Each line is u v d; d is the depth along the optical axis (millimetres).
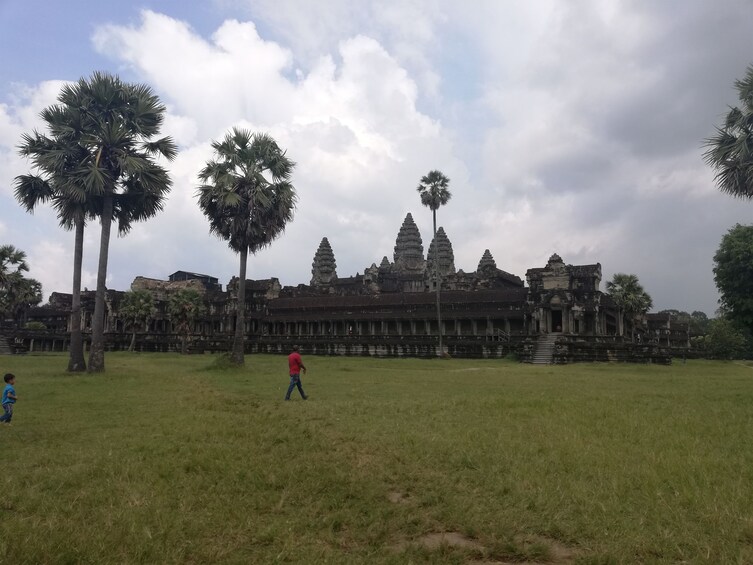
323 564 6004
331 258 144000
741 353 93875
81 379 29422
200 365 46062
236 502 8156
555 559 6418
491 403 19656
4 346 72062
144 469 9844
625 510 7645
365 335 78062
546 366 53750
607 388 27281
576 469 9781
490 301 76938
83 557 6051
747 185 25250
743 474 9273
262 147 40531
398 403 19797
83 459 10641
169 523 7094
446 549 6508
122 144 35906
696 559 6035
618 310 72875
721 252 47938
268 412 17219
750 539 6598
